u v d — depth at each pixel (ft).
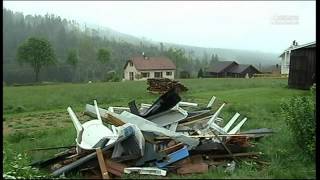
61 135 39.52
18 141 38.47
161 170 24.11
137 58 258.78
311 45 76.33
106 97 74.49
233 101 62.59
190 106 44.11
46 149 32.37
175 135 28.50
